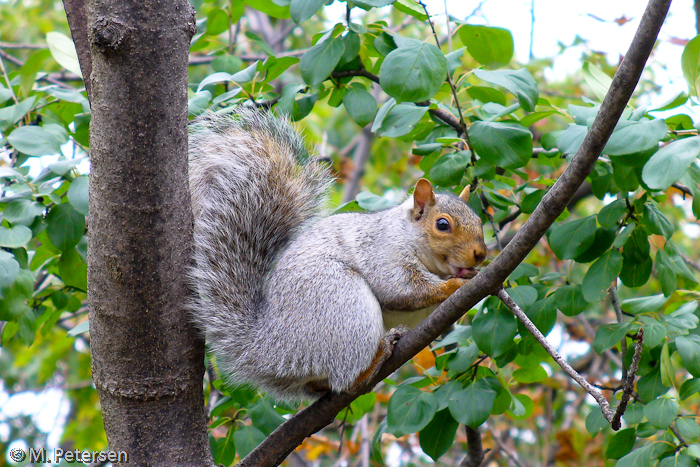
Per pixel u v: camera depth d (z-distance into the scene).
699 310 7.45
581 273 12.59
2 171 7.38
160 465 5.77
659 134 5.66
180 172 5.70
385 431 7.81
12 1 13.30
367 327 6.64
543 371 7.63
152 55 5.33
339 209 8.44
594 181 7.13
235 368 6.74
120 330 5.64
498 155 6.87
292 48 18.41
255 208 7.10
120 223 5.48
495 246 9.23
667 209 15.02
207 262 6.68
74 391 14.60
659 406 6.09
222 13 9.49
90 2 5.29
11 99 8.52
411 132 8.36
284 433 6.54
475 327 6.65
